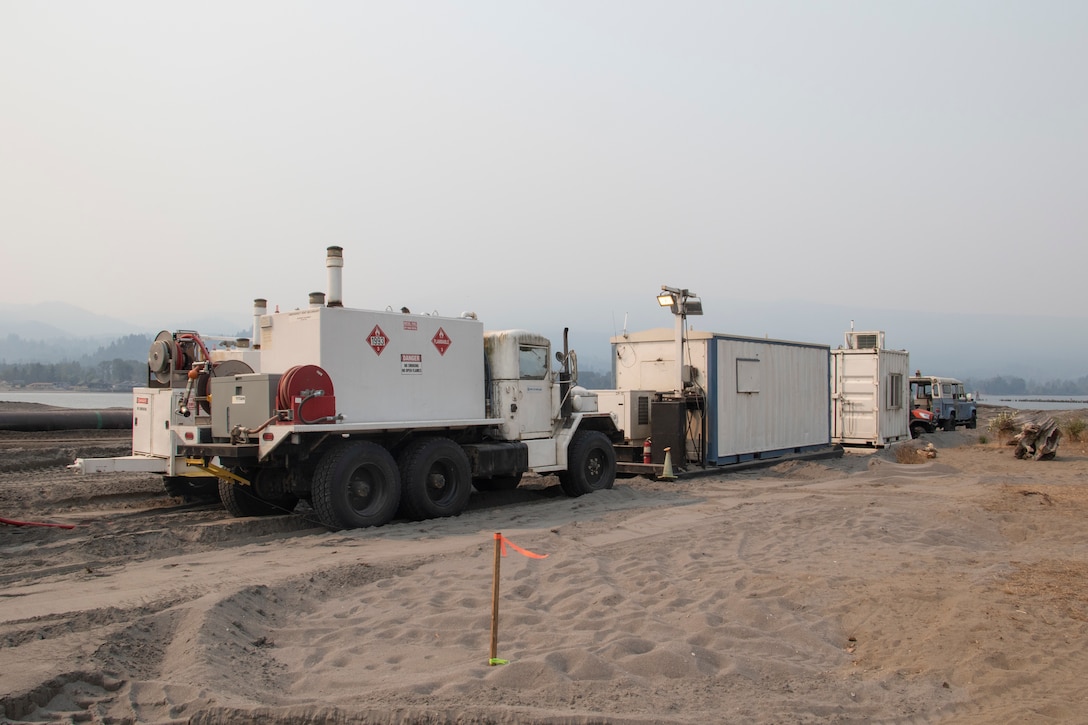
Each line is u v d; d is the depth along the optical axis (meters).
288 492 10.98
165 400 11.79
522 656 5.43
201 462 10.76
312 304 11.55
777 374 20.12
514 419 13.09
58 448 18.83
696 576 7.79
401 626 6.16
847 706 4.73
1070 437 27.75
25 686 4.50
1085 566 8.20
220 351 12.36
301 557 8.61
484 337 13.20
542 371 13.71
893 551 9.07
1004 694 4.90
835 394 25.23
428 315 11.93
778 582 7.50
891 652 5.71
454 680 4.89
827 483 16.00
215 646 5.41
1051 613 6.36
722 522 10.84
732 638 5.91
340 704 4.57
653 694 4.83
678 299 17.58
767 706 4.68
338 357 10.67
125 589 7.07
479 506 13.03
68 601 6.61
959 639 5.77
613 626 6.14
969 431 35.38
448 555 8.67
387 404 11.23
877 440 24.50
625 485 15.73
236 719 4.32
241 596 6.49
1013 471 18.89
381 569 7.96
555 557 8.52
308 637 5.99
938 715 4.65
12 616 6.09
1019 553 9.12
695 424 17.88
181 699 4.57
